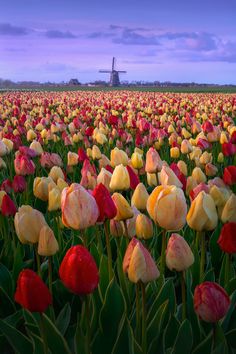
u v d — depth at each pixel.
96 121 15.14
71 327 3.59
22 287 2.47
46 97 35.94
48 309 3.64
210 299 2.53
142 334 2.89
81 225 3.12
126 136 10.91
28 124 13.30
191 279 3.66
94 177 4.96
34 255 4.95
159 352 3.06
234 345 3.26
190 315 3.34
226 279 3.61
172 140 9.56
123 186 4.38
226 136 9.81
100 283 3.67
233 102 23.56
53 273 4.59
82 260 2.41
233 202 3.53
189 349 2.90
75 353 3.03
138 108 22.33
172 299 3.46
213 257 4.80
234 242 2.99
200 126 11.51
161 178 4.35
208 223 3.20
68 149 10.55
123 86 125.62
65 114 20.05
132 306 3.66
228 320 3.39
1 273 4.30
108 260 3.64
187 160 9.04
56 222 4.96
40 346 2.99
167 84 119.94
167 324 3.13
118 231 3.73
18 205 6.71
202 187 4.04
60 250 4.85
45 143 10.96
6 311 4.18
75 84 129.12
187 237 4.94
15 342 3.16
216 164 8.80
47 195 4.62
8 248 4.92
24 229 3.40
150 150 5.37
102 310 3.31
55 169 5.49
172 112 20.39
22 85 125.00
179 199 3.00
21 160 5.77
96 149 7.42
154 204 3.12
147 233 3.57
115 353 3.01
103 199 3.32
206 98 31.88
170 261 2.91
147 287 3.75
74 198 3.07
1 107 21.77
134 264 2.70
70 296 4.19
